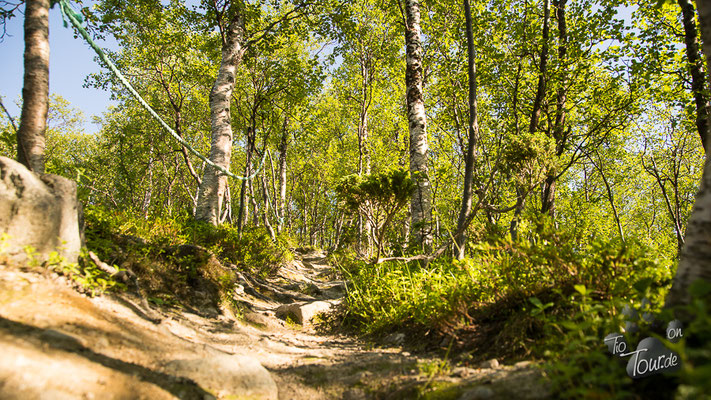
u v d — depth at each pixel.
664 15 9.29
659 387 1.65
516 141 4.97
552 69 9.05
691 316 1.80
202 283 4.80
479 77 9.77
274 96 14.16
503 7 9.77
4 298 2.25
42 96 3.35
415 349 3.37
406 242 7.01
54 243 2.90
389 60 15.83
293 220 38.22
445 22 10.60
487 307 3.27
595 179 23.66
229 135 9.69
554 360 2.06
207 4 9.99
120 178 20.45
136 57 16.23
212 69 15.41
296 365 3.13
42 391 1.48
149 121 20.98
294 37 13.73
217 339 3.56
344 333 4.66
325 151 25.81
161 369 2.20
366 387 2.51
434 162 16.17
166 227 6.54
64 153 32.94
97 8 11.42
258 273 7.86
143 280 4.12
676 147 15.58
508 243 3.24
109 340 2.33
